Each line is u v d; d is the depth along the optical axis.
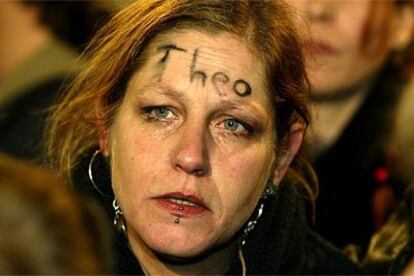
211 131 1.78
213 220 1.77
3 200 1.09
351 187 2.74
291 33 1.87
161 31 1.80
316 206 2.71
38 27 2.71
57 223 1.10
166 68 1.78
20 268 1.07
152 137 1.77
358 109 2.76
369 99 2.76
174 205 1.76
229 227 1.80
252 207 1.84
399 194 2.71
